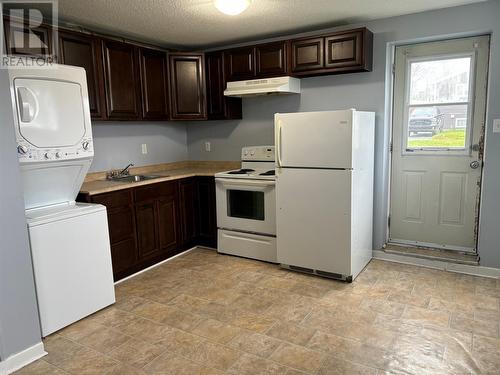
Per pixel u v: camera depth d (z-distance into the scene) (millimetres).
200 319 2615
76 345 2334
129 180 3742
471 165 3371
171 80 4043
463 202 3463
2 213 2066
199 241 4234
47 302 2387
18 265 2146
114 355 2223
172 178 3789
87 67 3223
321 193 3129
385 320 2525
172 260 3822
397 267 3477
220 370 2055
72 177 2744
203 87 4160
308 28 3670
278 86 3629
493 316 2539
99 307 2742
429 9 3182
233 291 3053
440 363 2055
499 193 3096
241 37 3963
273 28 3646
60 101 2506
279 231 3424
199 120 4266
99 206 2746
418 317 2553
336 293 2959
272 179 3469
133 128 4137
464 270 3297
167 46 4340
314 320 2555
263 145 4262
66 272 2492
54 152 2482
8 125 2078
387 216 3809
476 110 3291
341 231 3088
